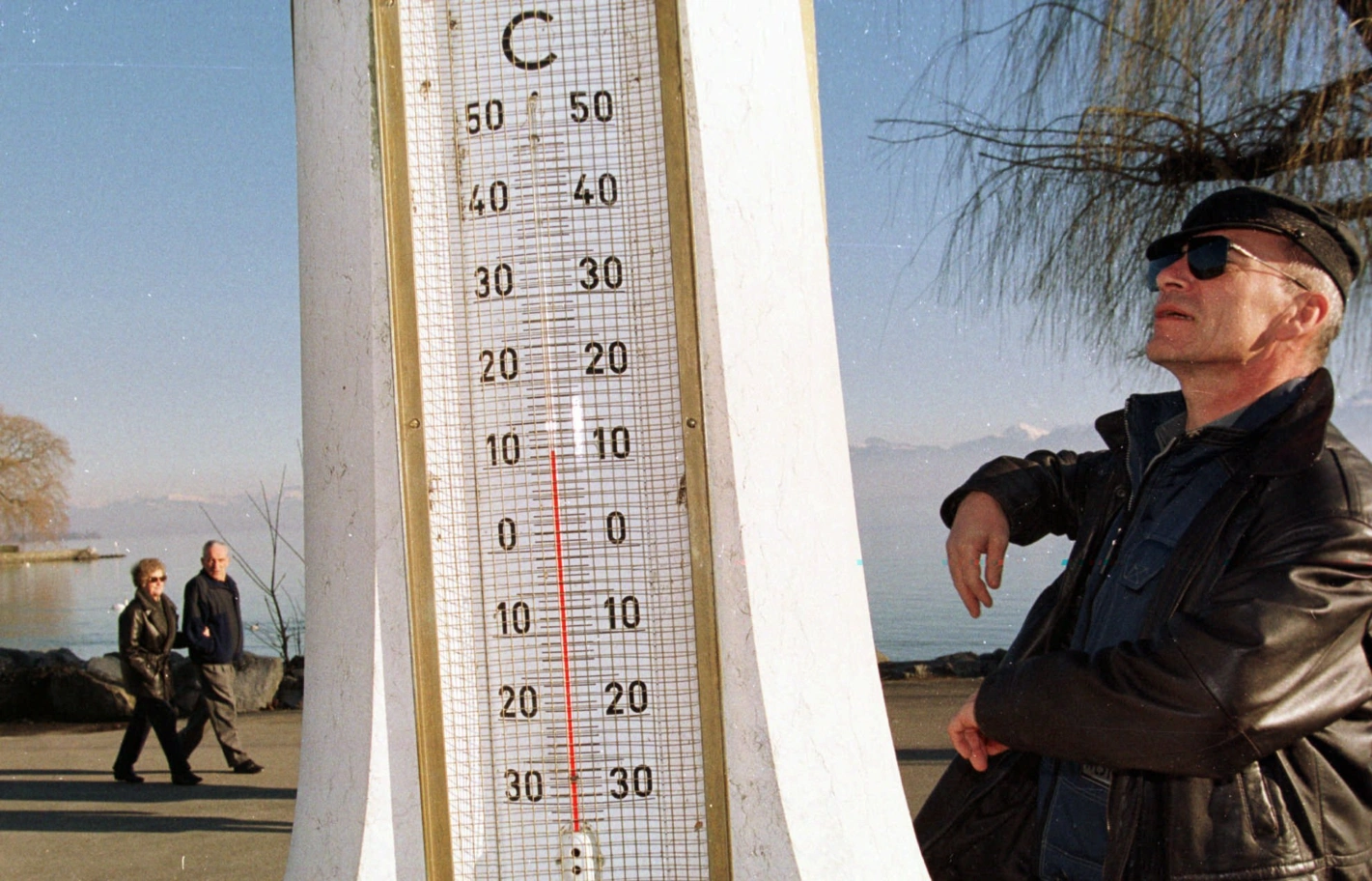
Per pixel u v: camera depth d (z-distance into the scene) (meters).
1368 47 4.49
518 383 1.47
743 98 1.47
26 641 14.05
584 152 1.45
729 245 1.44
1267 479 1.55
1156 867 1.56
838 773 1.46
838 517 1.54
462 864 1.47
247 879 4.54
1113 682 1.45
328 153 1.51
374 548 1.48
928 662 8.56
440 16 1.47
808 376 1.51
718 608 1.44
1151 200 4.91
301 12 1.56
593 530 1.46
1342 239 1.69
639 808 1.46
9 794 6.17
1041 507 2.04
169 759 6.40
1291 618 1.40
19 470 15.95
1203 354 1.68
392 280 1.46
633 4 1.44
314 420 1.57
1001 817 1.95
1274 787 1.51
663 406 1.45
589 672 1.47
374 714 1.47
